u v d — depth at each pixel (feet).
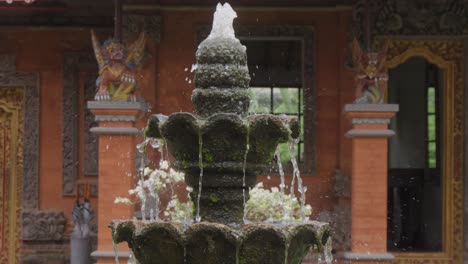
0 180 66.44
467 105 60.64
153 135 24.75
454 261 61.11
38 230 64.39
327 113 60.64
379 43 59.82
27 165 65.10
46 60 65.21
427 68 70.69
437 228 66.64
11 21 64.95
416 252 61.57
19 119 66.44
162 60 59.52
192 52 59.72
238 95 24.48
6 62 65.10
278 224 23.71
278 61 62.59
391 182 72.64
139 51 51.98
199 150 23.90
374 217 51.85
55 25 65.05
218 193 24.53
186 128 23.59
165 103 59.26
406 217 73.15
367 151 51.90
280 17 60.85
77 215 60.90
